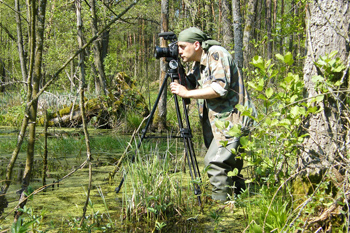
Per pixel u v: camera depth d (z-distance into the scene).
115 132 8.87
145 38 25.12
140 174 3.08
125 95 9.85
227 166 3.15
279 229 2.23
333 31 2.49
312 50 2.60
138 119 9.05
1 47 19.39
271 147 2.89
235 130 2.49
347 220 2.09
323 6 2.53
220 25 10.58
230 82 3.07
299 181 2.61
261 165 2.88
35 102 2.34
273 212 2.28
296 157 2.71
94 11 9.64
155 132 8.63
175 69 3.24
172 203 3.01
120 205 3.13
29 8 2.21
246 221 2.74
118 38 22.91
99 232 2.54
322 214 2.25
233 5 7.12
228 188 3.18
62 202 3.20
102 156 5.61
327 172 2.31
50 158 5.45
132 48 22.36
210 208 3.06
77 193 3.50
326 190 2.40
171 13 11.65
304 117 2.64
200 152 5.91
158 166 3.36
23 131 2.32
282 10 16.02
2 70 19.20
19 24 8.36
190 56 3.19
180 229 2.61
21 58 8.36
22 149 6.02
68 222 2.68
